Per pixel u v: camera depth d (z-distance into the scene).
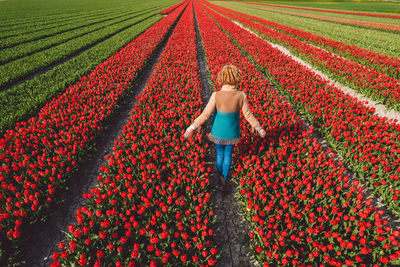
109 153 5.70
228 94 3.34
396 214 3.85
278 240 2.98
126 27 27.67
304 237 3.16
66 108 7.14
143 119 5.90
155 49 15.94
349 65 10.92
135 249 2.74
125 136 5.48
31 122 5.99
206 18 33.03
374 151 4.98
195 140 5.14
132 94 9.33
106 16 39.62
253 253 3.12
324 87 8.56
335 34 22.59
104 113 6.78
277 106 6.49
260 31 21.56
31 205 3.75
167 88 8.41
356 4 83.69
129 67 11.39
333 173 3.98
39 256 3.38
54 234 3.69
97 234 3.25
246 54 14.37
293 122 5.78
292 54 15.25
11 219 3.38
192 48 14.45
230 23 27.05
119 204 3.63
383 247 2.92
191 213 3.57
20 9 51.06
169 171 4.46
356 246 2.85
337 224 3.06
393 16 41.88
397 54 14.52
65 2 78.25
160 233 3.21
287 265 2.87
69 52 15.62
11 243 3.30
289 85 8.94
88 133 5.74
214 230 3.71
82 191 4.54
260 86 8.45
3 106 7.59
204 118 3.52
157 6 64.69
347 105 6.75
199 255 3.01
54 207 4.08
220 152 3.89
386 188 4.12
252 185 4.03
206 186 4.05
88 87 8.73
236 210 4.05
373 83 8.98
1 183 4.04
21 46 17.47
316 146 4.62
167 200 3.65
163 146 5.05
